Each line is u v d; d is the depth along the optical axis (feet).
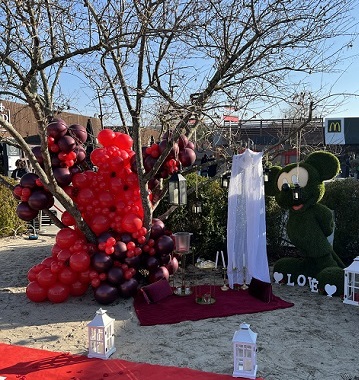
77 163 23.02
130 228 21.68
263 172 23.89
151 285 22.00
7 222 39.83
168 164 22.29
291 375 14.29
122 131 28.96
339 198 28.55
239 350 14.01
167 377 14.01
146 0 18.31
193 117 20.54
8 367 14.78
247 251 23.93
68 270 21.54
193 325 18.72
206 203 28.37
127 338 17.43
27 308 21.12
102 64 20.81
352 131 86.79
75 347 16.65
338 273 22.34
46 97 26.91
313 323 18.84
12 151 67.72
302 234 23.66
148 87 19.56
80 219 21.26
